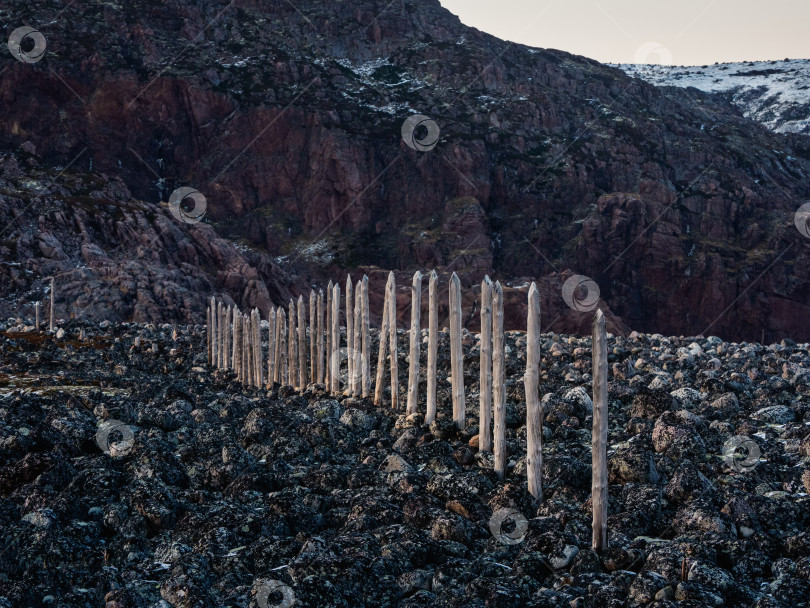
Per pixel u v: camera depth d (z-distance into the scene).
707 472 12.21
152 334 34.47
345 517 11.17
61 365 26.53
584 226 103.06
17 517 11.00
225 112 107.06
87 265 66.69
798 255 107.38
